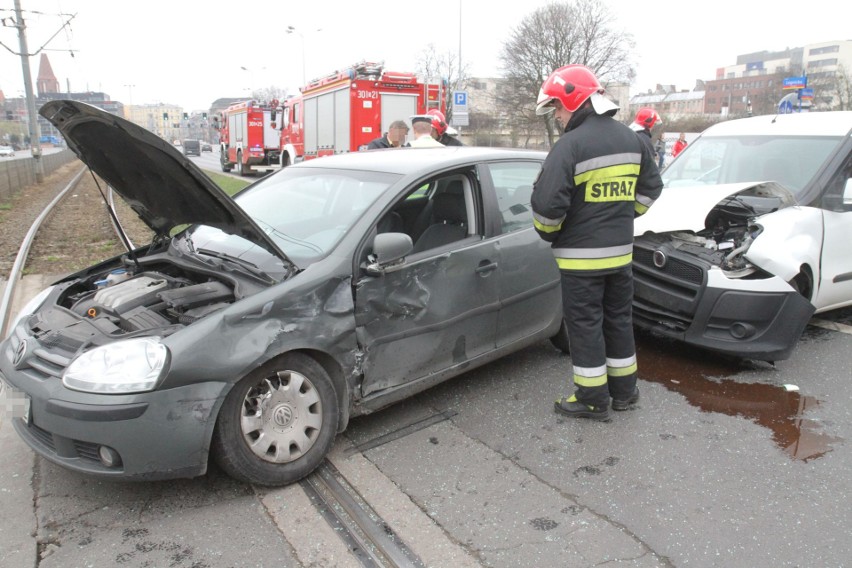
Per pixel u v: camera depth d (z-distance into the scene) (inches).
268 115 1040.2
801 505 122.3
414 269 146.3
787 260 179.6
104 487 129.6
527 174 182.5
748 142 238.5
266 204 168.2
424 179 155.0
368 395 143.0
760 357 178.7
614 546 111.0
